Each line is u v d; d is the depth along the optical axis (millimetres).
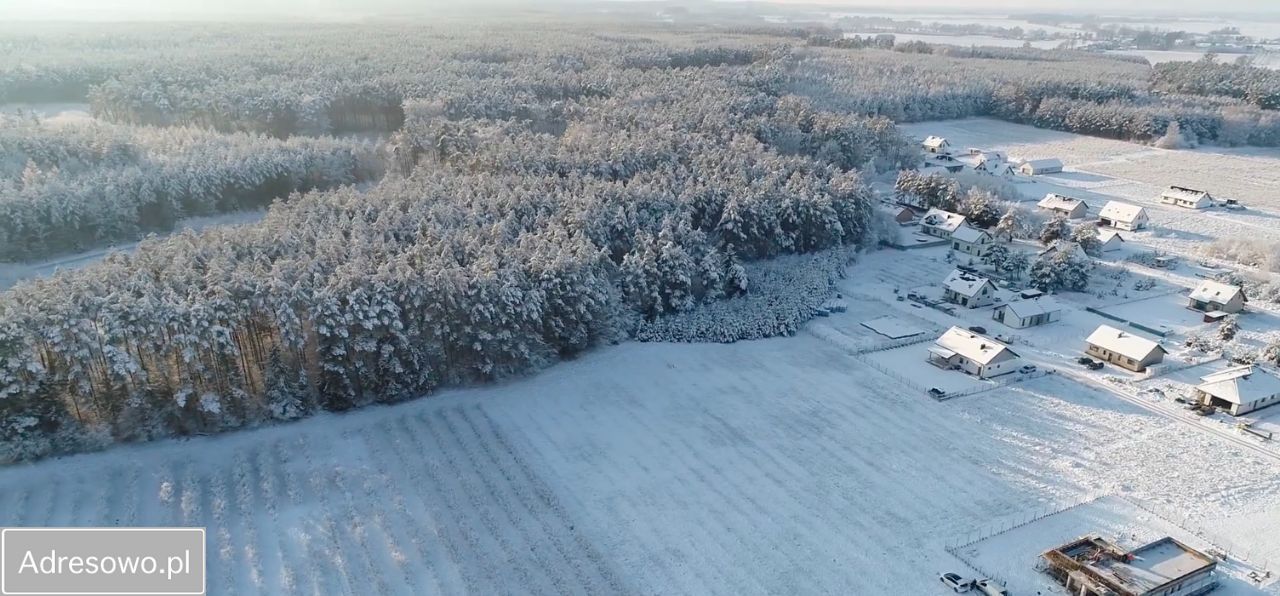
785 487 52094
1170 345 74000
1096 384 66438
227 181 101812
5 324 51719
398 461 54688
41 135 102750
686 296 79438
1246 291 87125
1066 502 50344
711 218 95750
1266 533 47438
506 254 69562
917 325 79125
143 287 58000
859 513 49344
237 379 58188
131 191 93250
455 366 65375
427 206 84750
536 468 54125
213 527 47562
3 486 50281
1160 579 41375
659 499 50844
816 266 93375
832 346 74375
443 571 44031
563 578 43625
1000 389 65562
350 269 63188
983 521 48500
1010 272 92062
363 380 61156
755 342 75375
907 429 59281
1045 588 42531
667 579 43688
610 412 61844
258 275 62500
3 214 83250
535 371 67812
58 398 54156
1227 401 61219
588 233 81938
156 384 56562
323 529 47469
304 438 57156
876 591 42719
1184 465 54438
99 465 53094
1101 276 92750
